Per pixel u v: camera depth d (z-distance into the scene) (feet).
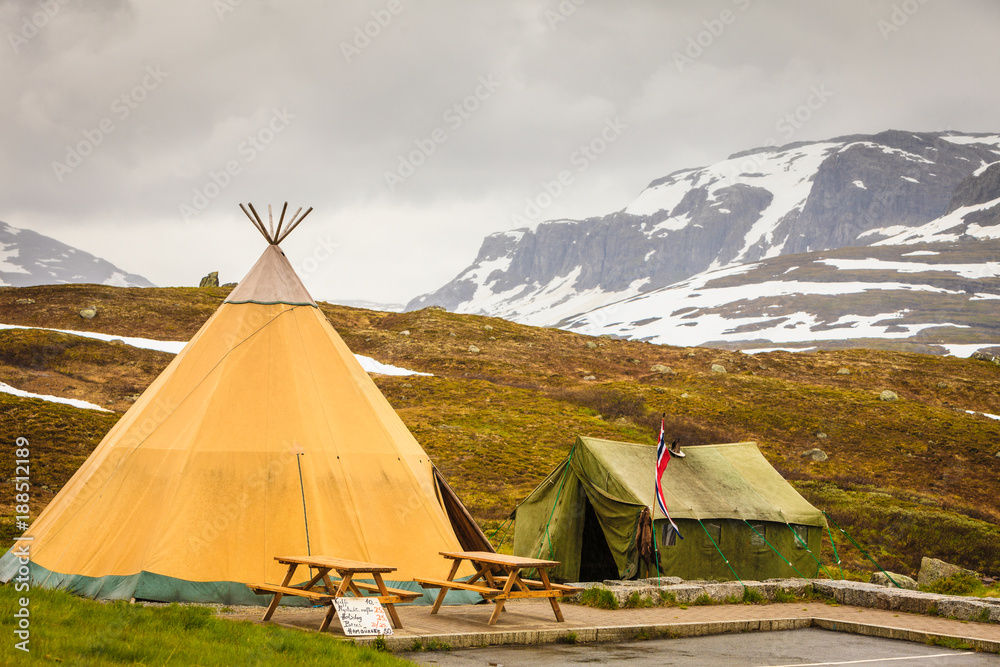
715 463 72.38
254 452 44.98
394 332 315.58
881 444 203.92
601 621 40.27
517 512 68.80
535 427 195.11
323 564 34.47
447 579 44.86
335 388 50.06
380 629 33.01
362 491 46.32
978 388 284.00
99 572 40.45
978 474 185.37
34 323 253.65
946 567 90.12
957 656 36.06
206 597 40.16
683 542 61.41
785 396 245.24
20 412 151.53
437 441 172.24
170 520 41.73
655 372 280.51
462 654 32.40
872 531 134.72
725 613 45.16
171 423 45.93
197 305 304.71
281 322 51.08
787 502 70.49
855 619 44.24
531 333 333.62
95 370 210.38
